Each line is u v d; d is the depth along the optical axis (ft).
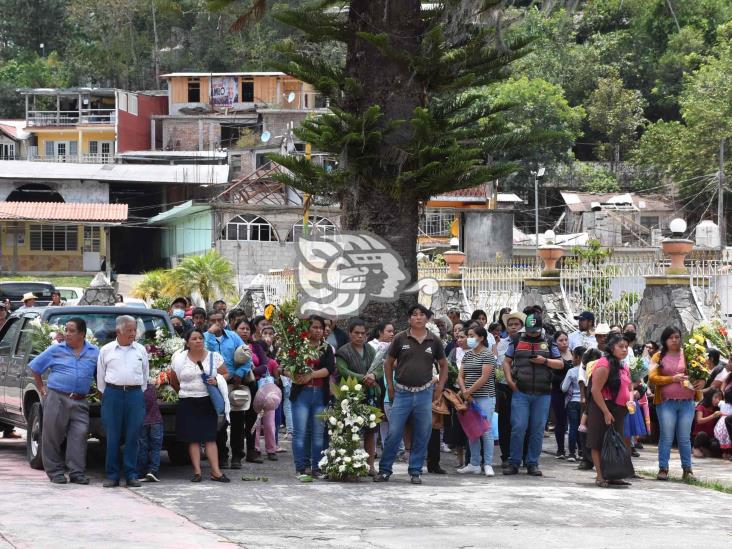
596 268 74.49
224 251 150.30
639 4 243.81
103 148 217.15
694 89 202.28
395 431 37.52
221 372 37.58
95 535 25.77
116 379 35.22
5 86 249.14
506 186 213.87
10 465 41.68
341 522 28.68
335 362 38.91
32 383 40.24
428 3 47.26
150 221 170.40
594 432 37.96
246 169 203.62
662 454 40.81
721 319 65.72
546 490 36.14
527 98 207.31
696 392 41.19
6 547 24.04
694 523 29.96
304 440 38.42
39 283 93.61
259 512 30.14
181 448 42.24
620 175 220.64
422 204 47.32
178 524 27.78
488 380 41.11
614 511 31.73
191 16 251.19
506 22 44.68
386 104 45.39
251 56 224.53
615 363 37.86
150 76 257.14
